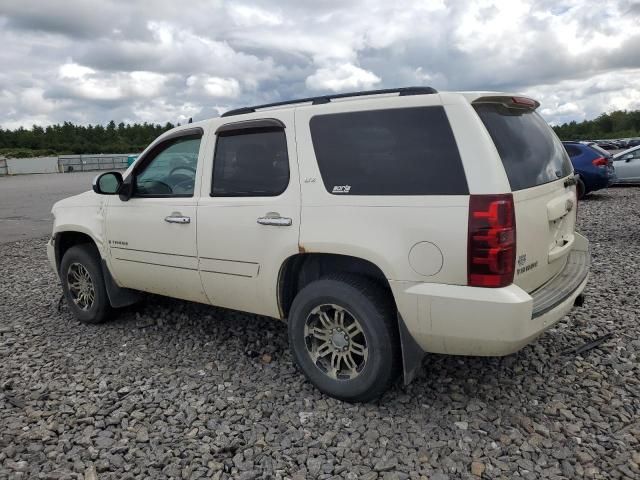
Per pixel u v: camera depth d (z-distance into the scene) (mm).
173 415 3518
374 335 3338
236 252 3938
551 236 3561
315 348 3689
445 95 3168
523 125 3584
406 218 3143
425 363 4098
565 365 3996
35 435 3291
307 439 3184
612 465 2846
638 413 3324
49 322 5547
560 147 4086
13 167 51750
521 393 3623
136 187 4750
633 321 4793
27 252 10039
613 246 8219
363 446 3096
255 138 3904
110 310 5312
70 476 2893
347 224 3355
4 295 6770
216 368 4219
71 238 5742
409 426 3283
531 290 3346
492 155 3000
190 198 4262
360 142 3396
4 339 5074
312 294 3566
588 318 4898
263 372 4109
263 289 3854
